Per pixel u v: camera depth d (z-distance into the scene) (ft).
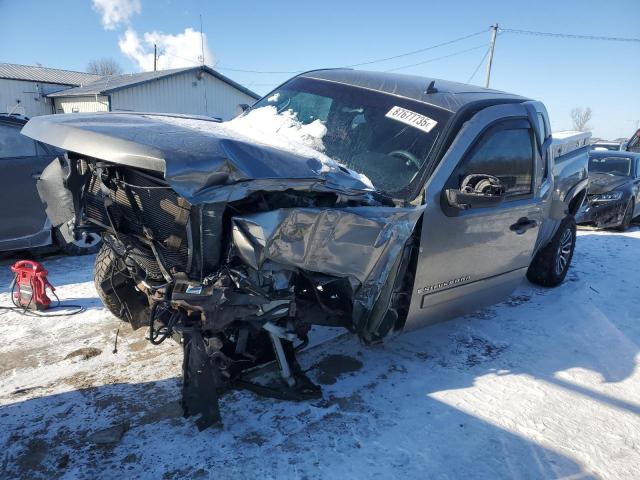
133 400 9.43
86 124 8.21
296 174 7.73
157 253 8.00
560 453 8.67
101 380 10.11
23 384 9.87
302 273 8.45
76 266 17.88
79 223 9.77
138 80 83.61
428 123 10.89
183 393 8.23
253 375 9.20
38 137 8.47
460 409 9.80
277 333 8.70
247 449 8.16
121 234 8.78
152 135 7.57
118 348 11.53
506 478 7.96
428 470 7.99
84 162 9.09
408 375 11.03
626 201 30.25
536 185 13.39
